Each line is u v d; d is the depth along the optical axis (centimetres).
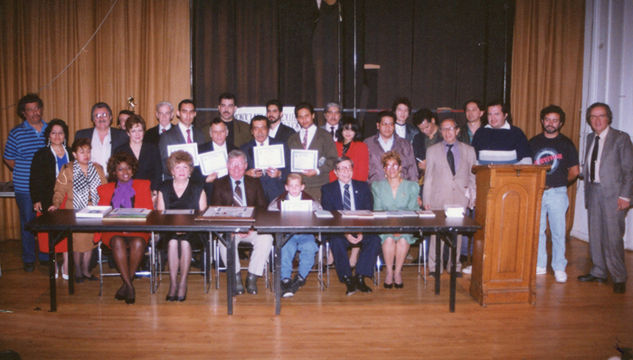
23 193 429
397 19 575
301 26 568
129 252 353
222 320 309
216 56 564
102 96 551
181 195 364
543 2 577
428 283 396
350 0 569
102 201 366
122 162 358
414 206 389
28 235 426
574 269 445
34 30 539
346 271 368
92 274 401
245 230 298
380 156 430
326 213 336
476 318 316
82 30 543
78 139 385
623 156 371
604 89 553
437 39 579
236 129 464
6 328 293
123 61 549
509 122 442
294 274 423
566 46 581
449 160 401
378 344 274
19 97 544
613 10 538
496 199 333
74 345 269
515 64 583
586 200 407
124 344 271
